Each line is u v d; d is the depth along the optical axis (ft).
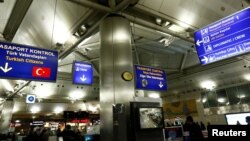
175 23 20.67
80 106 60.34
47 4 20.74
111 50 17.04
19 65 15.83
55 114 58.85
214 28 17.20
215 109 47.26
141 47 37.19
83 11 18.83
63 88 51.75
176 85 52.65
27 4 21.09
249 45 14.83
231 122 36.42
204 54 17.49
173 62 44.45
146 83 25.55
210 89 48.26
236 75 42.91
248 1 20.79
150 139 14.74
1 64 15.17
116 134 14.10
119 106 14.70
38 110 57.21
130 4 17.65
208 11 20.84
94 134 20.25
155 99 16.28
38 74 16.37
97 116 60.54
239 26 15.61
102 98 16.43
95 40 29.45
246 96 42.60
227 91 45.75
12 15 23.85
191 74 46.52
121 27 17.85
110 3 17.37
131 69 17.08
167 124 41.81
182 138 18.42
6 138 41.16
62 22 21.76
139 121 14.40
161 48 37.96
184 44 36.32
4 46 15.62
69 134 22.25
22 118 57.93
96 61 43.70
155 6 18.38
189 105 52.37
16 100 56.24
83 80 28.19
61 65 41.06
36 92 51.13
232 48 15.72
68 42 24.25
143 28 26.25
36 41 27.78
